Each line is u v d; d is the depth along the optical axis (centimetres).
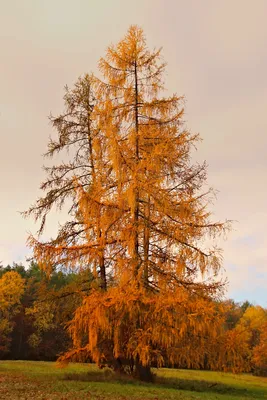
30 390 962
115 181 1352
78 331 1199
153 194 1265
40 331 3731
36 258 1377
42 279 1487
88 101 1603
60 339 3894
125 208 1303
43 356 4094
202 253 1271
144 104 1397
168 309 1112
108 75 1440
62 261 1384
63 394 912
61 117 1599
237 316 4928
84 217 1332
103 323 1102
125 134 1396
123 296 1110
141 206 1321
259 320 4450
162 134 1369
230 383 1700
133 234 1255
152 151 1310
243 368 1199
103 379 1234
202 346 1175
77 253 1380
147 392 1010
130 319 1130
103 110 1409
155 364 1291
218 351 1186
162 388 1130
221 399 1002
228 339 1184
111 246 1353
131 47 1430
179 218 1294
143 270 1248
